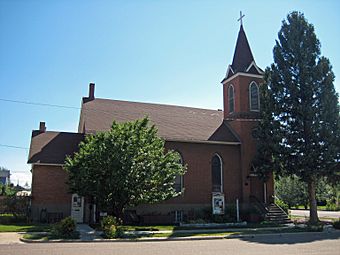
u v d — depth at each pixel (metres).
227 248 15.84
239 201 33.44
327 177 29.64
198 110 39.69
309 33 31.38
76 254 13.58
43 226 24.52
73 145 31.62
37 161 28.67
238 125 35.19
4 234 20.09
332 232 23.58
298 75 30.70
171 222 29.72
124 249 15.26
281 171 30.22
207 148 33.38
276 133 29.91
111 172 21.58
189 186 31.81
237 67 37.16
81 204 29.19
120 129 23.06
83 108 33.22
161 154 24.00
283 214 31.91
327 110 29.19
